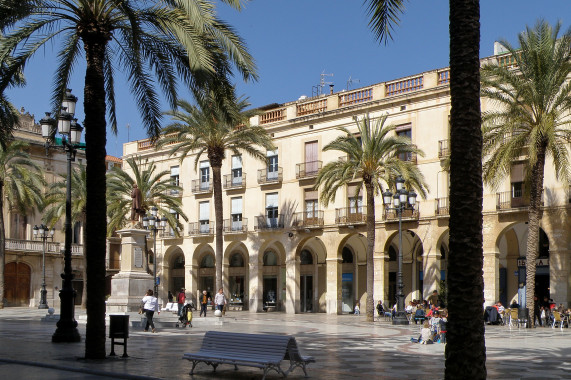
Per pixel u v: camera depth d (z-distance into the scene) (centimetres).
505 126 3128
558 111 3188
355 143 3725
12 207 5509
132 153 6284
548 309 3344
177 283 5966
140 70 1948
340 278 4709
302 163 4953
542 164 3169
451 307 879
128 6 1603
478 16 926
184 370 1305
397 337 2342
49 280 6144
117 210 4653
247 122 4231
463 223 888
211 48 1683
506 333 2683
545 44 3091
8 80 1752
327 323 3384
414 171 3797
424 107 4316
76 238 6525
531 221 3159
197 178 5725
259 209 5222
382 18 1212
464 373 859
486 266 3922
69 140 2006
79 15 1568
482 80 3195
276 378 1209
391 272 4862
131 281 3084
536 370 1383
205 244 5616
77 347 1761
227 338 1265
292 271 4959
